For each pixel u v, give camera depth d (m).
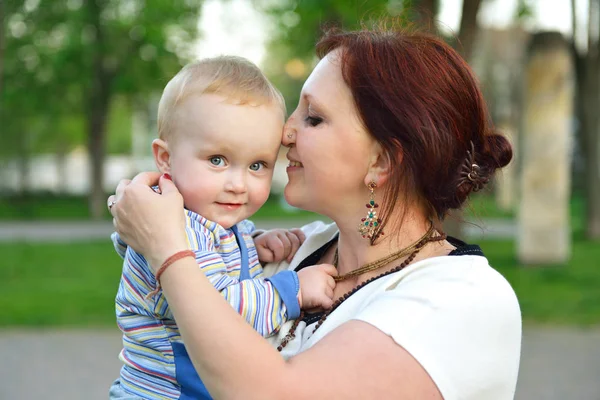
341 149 1.92
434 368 1.64
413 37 1.97
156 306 1.86
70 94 23.56
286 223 20.23
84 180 35.78
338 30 2.15
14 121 27.92
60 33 21.03
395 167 1.90
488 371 1.71
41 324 8.12
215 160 2.00
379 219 1.96
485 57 24.72
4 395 5.77
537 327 7.77
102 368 6.54
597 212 15.58
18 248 15.40
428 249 1.99
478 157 1.99
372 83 1.87
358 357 1.62
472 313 1.71
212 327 1.59
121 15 20.66
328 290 1.99
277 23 12.33
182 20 20.72
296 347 1.86
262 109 2.00
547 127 11.29
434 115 1.85
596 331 7.58
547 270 11.04
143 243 1.73
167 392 1.87
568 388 5.79
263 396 1.55
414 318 1.67
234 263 2.03
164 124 2.07
